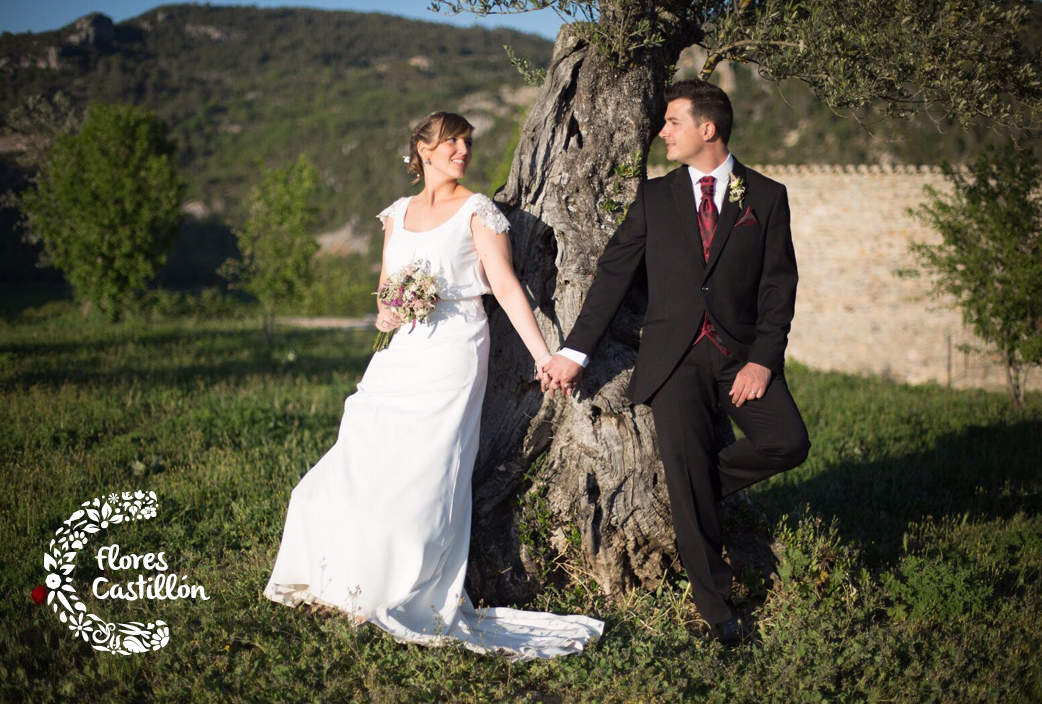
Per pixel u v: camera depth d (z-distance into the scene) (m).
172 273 50.84
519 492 4.12
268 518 5.14
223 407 8.76
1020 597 4.37
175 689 3.07
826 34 3.85
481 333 3.90
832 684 3.24
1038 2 3.84
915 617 3.94
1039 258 11.95
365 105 117.00
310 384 11.23
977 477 7.05
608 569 3.98
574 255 4.09
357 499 3.59
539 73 4.62
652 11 4.12
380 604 3.54
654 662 3.35
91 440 7.24
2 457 6.32
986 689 3.25
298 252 17.19
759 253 3.48
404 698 3.04
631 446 3.98
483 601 3.94
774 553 4.24
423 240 3.84
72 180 20.38
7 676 3.15
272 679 3.15
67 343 15.12
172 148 21.84
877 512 6.00
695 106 3.45
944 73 3.78
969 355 18.25
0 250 41.53
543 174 4.25
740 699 3.17
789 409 3.48
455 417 3.74
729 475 3.71
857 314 19.36
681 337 3.53
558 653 3.39
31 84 101.00
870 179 19.08
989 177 12.53
